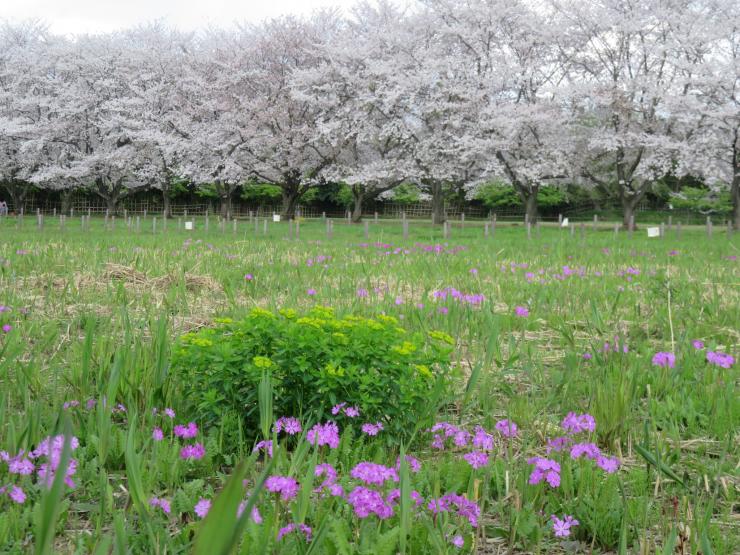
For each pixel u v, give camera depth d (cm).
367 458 312
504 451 351
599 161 3494
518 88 3447
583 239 1988
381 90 3328
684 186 4484
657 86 2964
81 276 898
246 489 283
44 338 528
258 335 353
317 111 3822
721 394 416
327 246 1669
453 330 612
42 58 4297
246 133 3712
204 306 754
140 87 4131
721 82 2884
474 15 3234
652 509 286
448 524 246
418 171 3406
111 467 314
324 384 336
